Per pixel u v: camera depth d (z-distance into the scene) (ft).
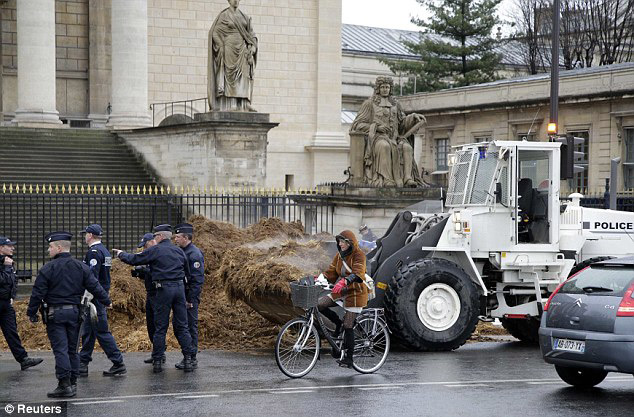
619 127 150.61
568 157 66.33
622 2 203.62
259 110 152.66
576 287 40.75
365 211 82.12
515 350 53.67
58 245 39.40
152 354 44.86
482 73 206.59
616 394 39.93
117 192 101.96
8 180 98.94
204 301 57.98
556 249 54.34
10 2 134.72
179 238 47.14
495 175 53.67
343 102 230.89
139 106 125.49
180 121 113.19
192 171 103.40
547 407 36.91
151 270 44.57
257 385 41.14
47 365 47.09
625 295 38.63
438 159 188.85
